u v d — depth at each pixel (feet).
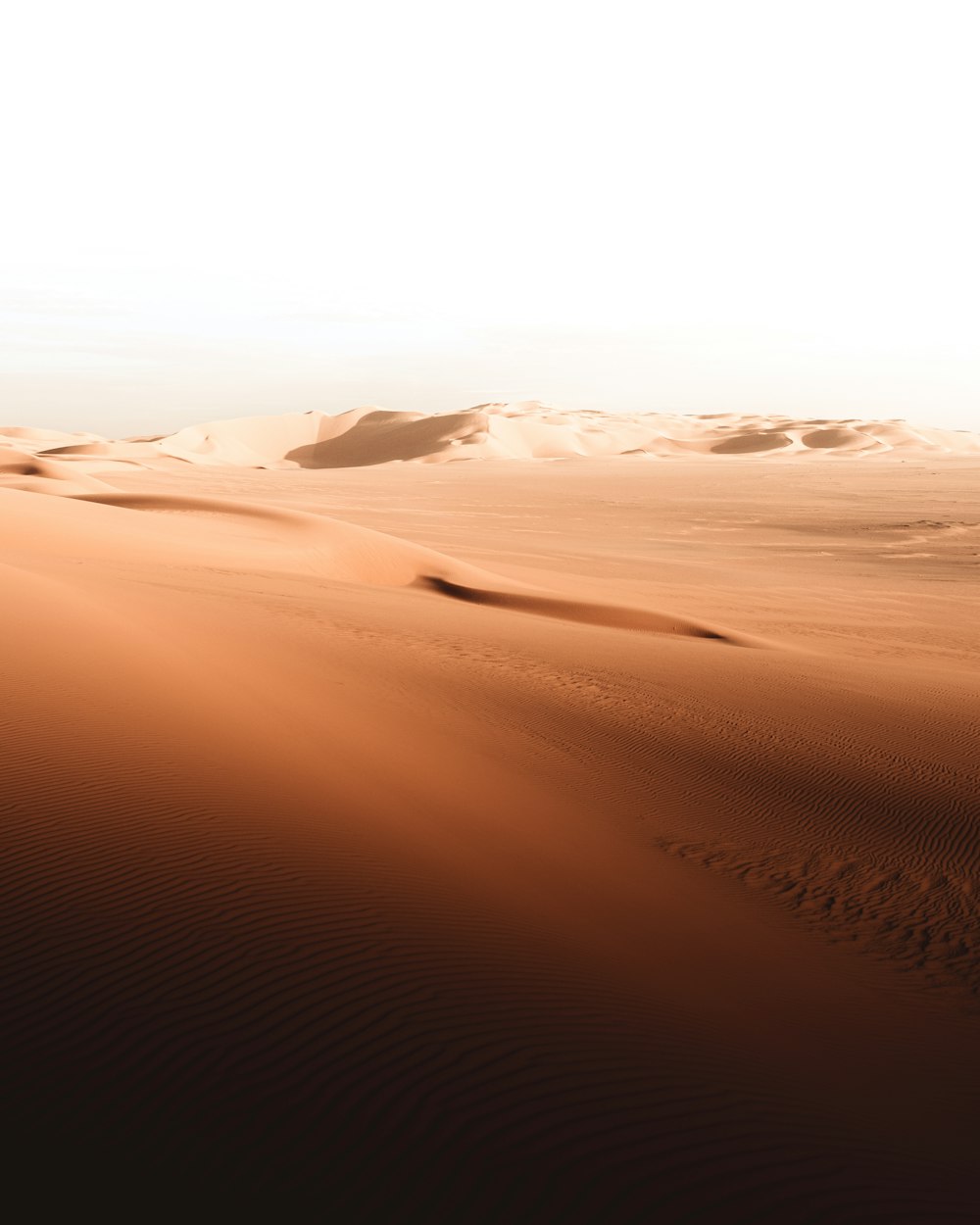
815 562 201.67
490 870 27.43
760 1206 13.21
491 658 63.05
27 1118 13.23
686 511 299.38
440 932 21.03
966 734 56.29
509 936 21.93
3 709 32.50
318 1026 16.03
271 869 22.70
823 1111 16.56
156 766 29.17
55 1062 14.46
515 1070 15.55
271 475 450.71
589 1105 14.89
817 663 77.41
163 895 20.48
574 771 43.16
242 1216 11.86
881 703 62.54
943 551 217.56
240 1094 14.08
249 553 118.11
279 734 36.81
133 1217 11.66
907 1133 16.71
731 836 38.55
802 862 36.60
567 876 29.30
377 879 23.54
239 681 44.34
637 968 22.43
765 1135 15.05
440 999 17.66
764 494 350.23
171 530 124.98
